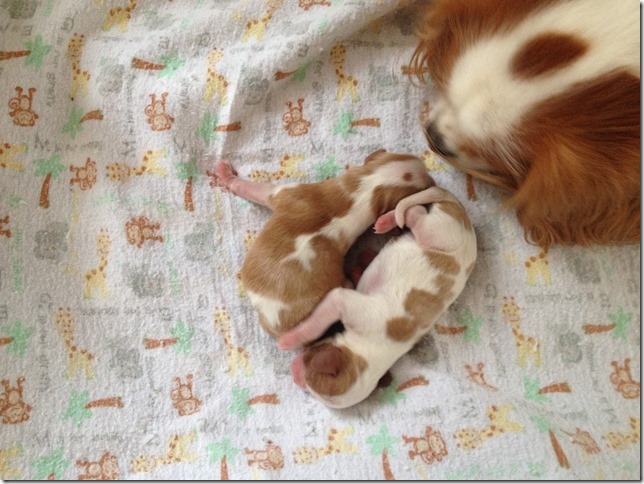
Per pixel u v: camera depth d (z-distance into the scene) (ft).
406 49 1.46
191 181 1.44
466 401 1.31
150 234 1.41
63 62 1.42
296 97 1.46
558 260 1.39
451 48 1.22
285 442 1.32
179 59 1.44
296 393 1.37
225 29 1.44
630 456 1.25
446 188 1.43
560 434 1.27
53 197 1.39
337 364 1.26
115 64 1.42
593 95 1.08
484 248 1.41
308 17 1.44
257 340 1.40
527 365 1.37
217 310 1.40
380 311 1.28
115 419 1.33
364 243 1.45
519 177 1.24
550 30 1.08
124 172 1.42
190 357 1.38
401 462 1.28
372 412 1.33
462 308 1.40
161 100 1.41
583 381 1.35
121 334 1.37
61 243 1.38
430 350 1.39
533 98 1.11
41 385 1.32
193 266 1.41
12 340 1.33
